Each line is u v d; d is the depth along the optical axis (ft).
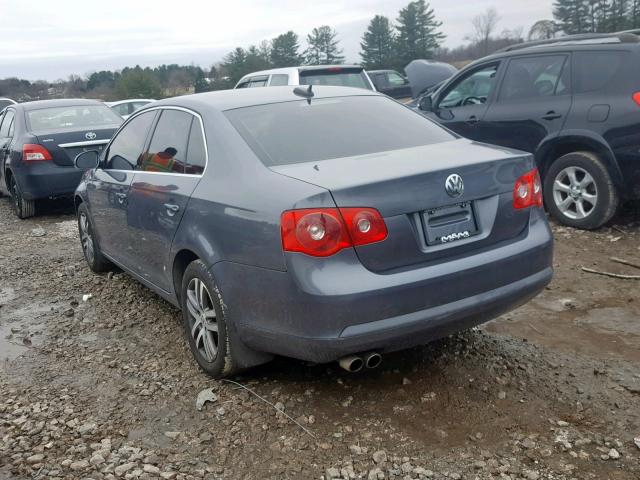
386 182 10.21
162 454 10.30
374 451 10.10
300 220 10.00
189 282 12.72
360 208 10.02
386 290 10.02
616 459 9.65
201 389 12.30
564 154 22.24
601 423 10.58
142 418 11.43
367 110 13.93
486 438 10.31
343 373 12.50
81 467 9.99
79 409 11.83
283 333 10.55
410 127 13.58
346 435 10.56
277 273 10.36
